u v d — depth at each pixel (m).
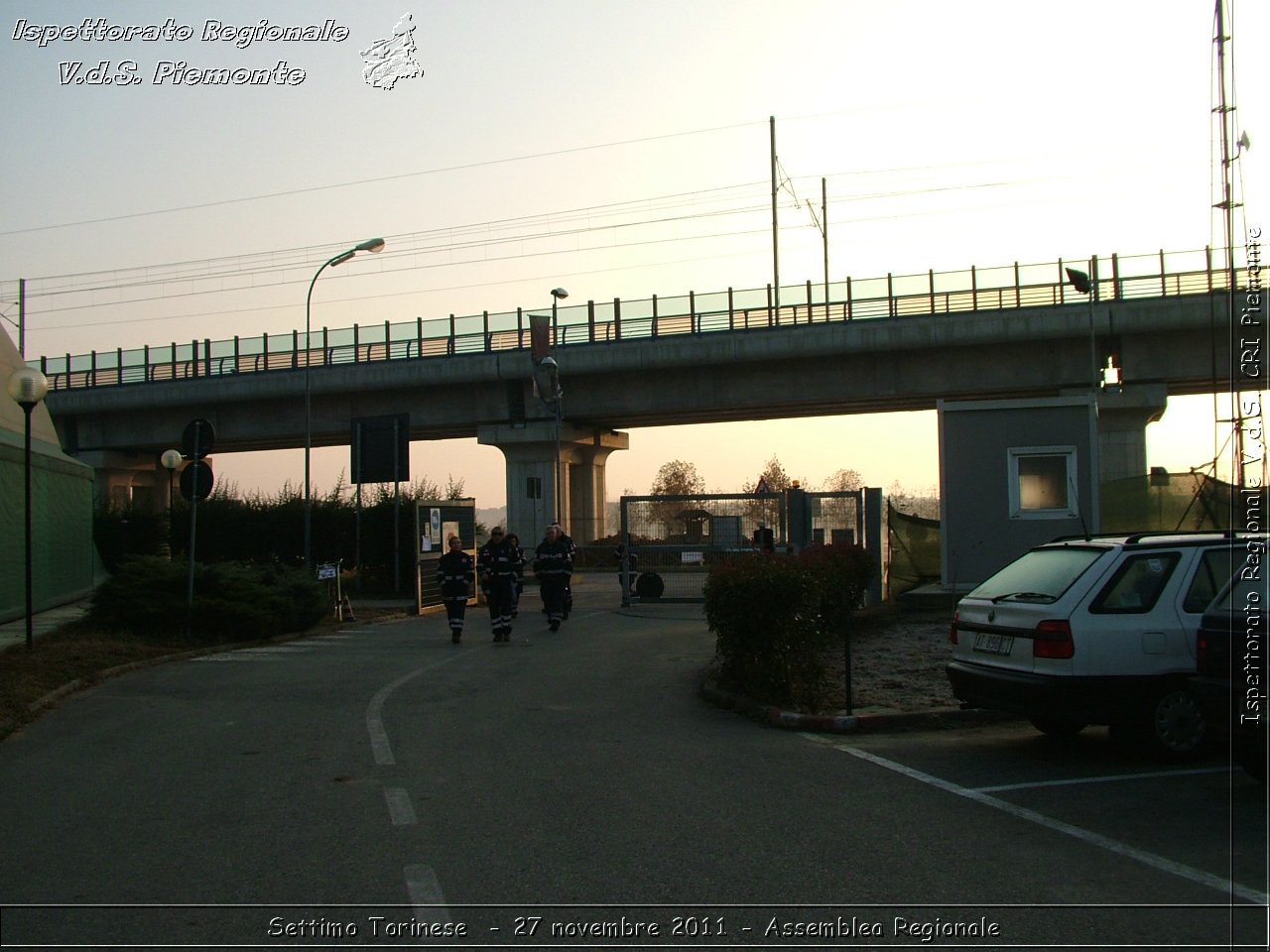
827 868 5.76
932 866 5.79
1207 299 34.53
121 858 6.05
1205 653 7.30
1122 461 36.53
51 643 15.24
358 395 46.34
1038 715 8.39
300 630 19.86
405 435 29.69
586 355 41.91
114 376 48.47
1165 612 8.50
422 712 11.09
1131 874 5.63
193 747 9.31
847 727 10.03
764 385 40.94
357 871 5.78
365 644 18.20
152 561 18.30
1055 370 37.03
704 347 40.38
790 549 21.14
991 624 9.05
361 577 32.00
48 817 6.96
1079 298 36.00
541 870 5.76
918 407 42.47
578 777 8.02
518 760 8.70
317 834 6.51
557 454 34.41
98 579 27.41
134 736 9.86
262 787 7.76
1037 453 18.70
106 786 7.83
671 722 10.54
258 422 47.34
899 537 23.28
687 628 20.09
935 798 7.32
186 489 17.58
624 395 43.19
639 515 25.28
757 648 11.10
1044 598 8.66
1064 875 5.62
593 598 30.14
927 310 37.91
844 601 10.50
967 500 18.95
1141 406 35.91
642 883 5.54
